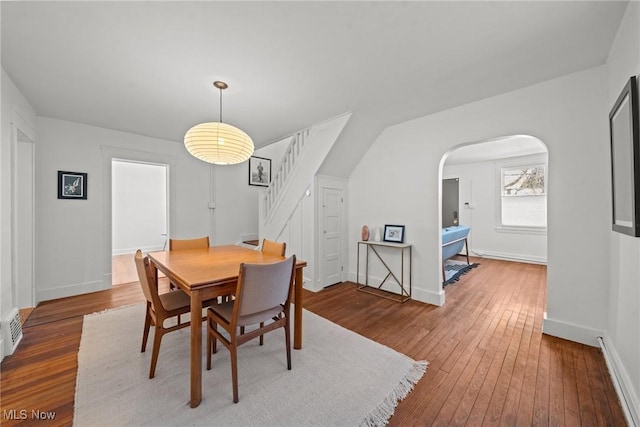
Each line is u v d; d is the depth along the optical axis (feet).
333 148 11.07
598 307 6.84
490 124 8.71
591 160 6.91
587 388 5.34
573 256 7.19
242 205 17.16
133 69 7.09
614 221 5.69
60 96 8.71
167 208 13.91
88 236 11.47
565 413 4.72
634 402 4.50
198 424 4.46
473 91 8.33
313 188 11.87
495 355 6.57
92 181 11.58
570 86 7.22
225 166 16.28
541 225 17.56
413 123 10.77
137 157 12.80
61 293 10.82
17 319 7.21
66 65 6.88
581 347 6.86
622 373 5.19
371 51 6.29
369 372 5.89
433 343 7.20
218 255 8.03
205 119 10.89
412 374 5.82
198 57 6.54
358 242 11.97
